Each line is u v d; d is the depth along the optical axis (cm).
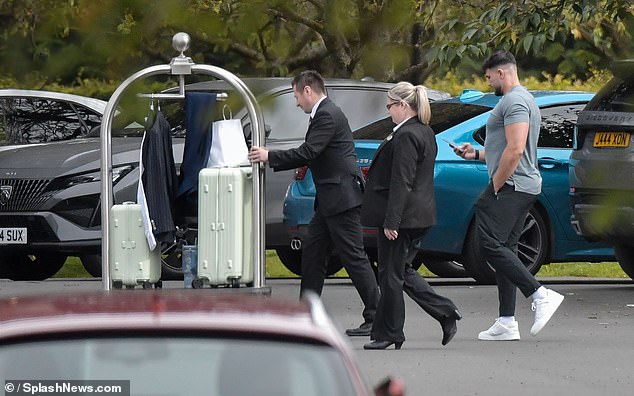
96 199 4922
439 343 3694
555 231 4962
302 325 1345
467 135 4819
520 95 3625
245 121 4994
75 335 1302
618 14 3428
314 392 1287
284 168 3559
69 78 1850
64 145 5172
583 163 4362
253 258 3438
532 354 3512
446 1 4522
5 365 1284
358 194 3697
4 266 5475
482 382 3109
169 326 1311
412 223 3431
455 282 5366
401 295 3503
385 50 1945
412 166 3406
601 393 2988
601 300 4725
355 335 3775
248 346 1314
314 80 3666
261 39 1956
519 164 3662
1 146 5366
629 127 4222
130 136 5409
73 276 5853
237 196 3409
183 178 3503
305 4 1970
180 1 1750
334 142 3662
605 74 2512
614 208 2442
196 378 1296
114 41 1748
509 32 4447
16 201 4906
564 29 4253
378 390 1447
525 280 3669
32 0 1788
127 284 3481
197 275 3444
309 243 3778
